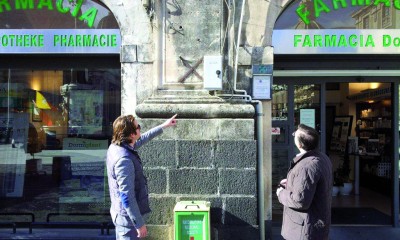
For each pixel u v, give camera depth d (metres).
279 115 6.26
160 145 4.77
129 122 3.56
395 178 6.32
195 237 4.15
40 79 6.02
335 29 5.58
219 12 5.00
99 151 6.07
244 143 4.77
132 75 5.20
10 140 6.17
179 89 5.01
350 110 7.85
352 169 8.12
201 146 4.77
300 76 6.22
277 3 5.28
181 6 5.01
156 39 5.06
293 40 5.55
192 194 4.75
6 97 6.06
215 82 4.82
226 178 4.76
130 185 3.36
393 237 5.84
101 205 6.07
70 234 5.58
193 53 5.00
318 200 3.38
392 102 6.32
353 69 5.76
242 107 4.86
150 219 4.73
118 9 5.23
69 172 6.11
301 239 3.37
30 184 6.14
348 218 6.55
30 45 5.59
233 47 5.11
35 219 6.10
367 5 5.60
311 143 3.47
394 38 5.59
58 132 6.11
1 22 5.61
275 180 6.25
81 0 5.56
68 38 5.57
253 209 4.74
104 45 5.55
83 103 6.00
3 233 5.59
